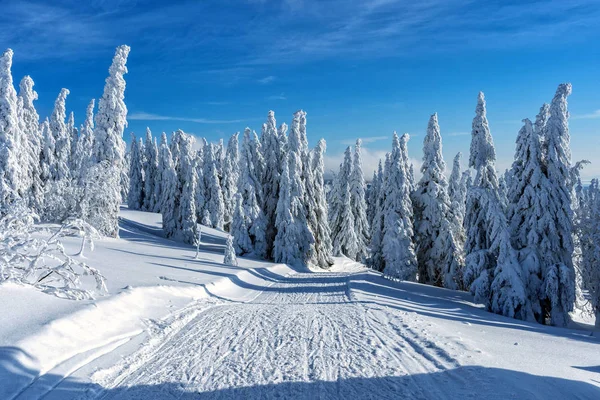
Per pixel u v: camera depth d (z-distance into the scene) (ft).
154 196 230.27
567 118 69.26
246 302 57.00
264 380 22.43
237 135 255.29
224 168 217.77
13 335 21.70
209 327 36.17
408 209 105.29
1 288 27.40
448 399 19.60
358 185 165.99
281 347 29.60
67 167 165.78
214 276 72.28
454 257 99.45
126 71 111.34
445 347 28.96
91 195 102.32
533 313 65.51
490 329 43.68
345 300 59.06
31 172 130.72
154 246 116.98
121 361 24.47
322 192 138.92
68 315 26.48
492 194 77.20
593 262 75.46
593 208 76.69
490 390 20.36
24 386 18.39
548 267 66.33
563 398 20.25
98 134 108.27
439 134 110.01
